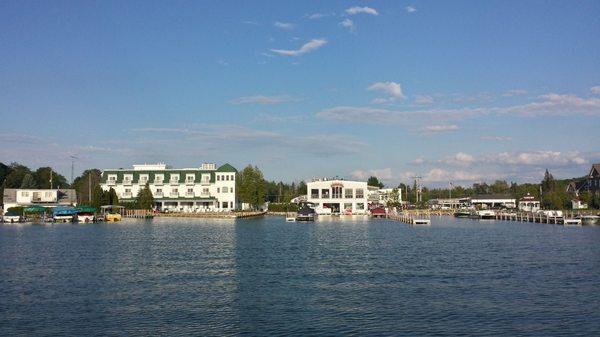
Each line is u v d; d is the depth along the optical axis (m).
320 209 196.62
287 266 58.88
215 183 190.12
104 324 35.34
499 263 60.75
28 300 41.69
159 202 188.88
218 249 75.56
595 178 179.38
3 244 81.50
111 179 188.75
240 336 32.91
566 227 126.81
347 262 61.97
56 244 81.69
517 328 34.38
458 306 39.69
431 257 66.38
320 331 33.84
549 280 49.78
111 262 61.69
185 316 37.28
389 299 42.00
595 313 37.72
